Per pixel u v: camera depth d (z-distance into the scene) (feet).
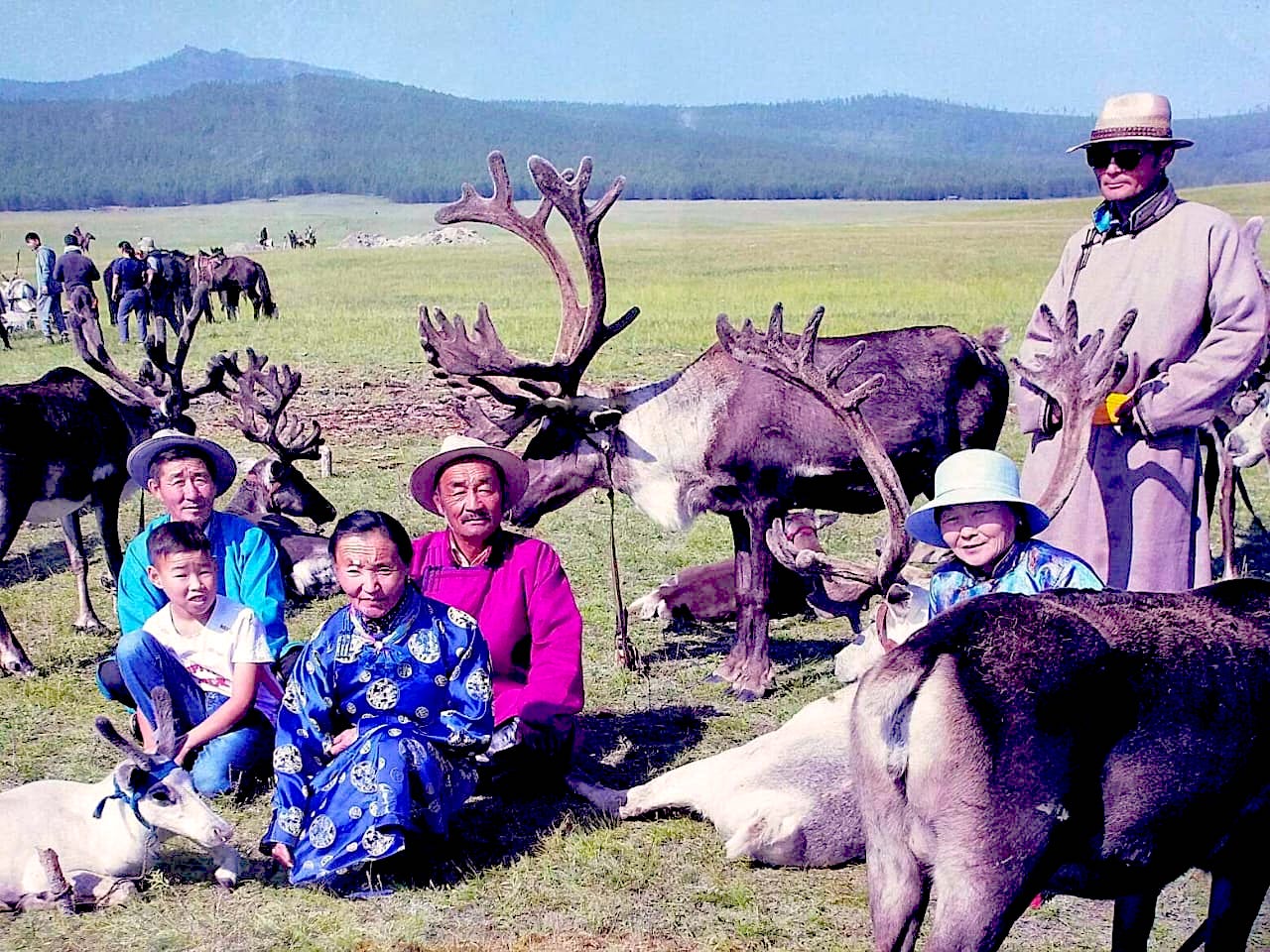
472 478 19.57
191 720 18.85
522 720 19.42
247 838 18.30
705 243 212.84
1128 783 11.89
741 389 23.85
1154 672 11.96
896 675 11.94
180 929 15.67
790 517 28.76
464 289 124.47
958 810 11.64
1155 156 17.31
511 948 15.49
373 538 16.67
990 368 24.59
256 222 486.38
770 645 27.58
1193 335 17.33
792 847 17.34
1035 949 15.47
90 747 21.70
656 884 17.08
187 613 18.45
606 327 24.73
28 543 36.76
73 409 27.76
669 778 18.92
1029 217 314.55
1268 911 14.88
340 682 17.07
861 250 176.04
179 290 90.12
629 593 30.83
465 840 18.38
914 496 25.13
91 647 27.07
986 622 12.13
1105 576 17.74
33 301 93.04
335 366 67.31
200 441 19.84
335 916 16.06
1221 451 30.81
